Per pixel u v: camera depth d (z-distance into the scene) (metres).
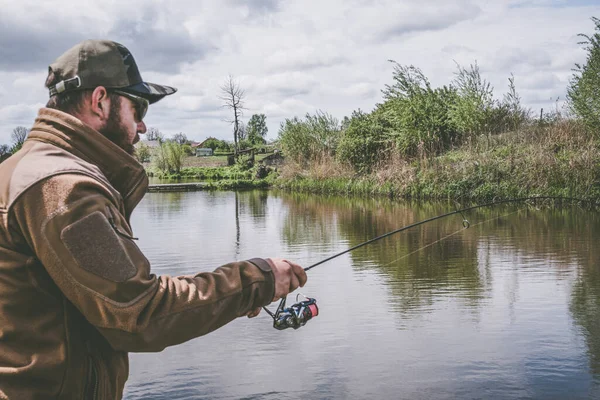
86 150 1.44
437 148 24.91
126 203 1.50
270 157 43.22
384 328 5.47
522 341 5.04
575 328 5.36
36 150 1.38
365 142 27.02
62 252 1.26
